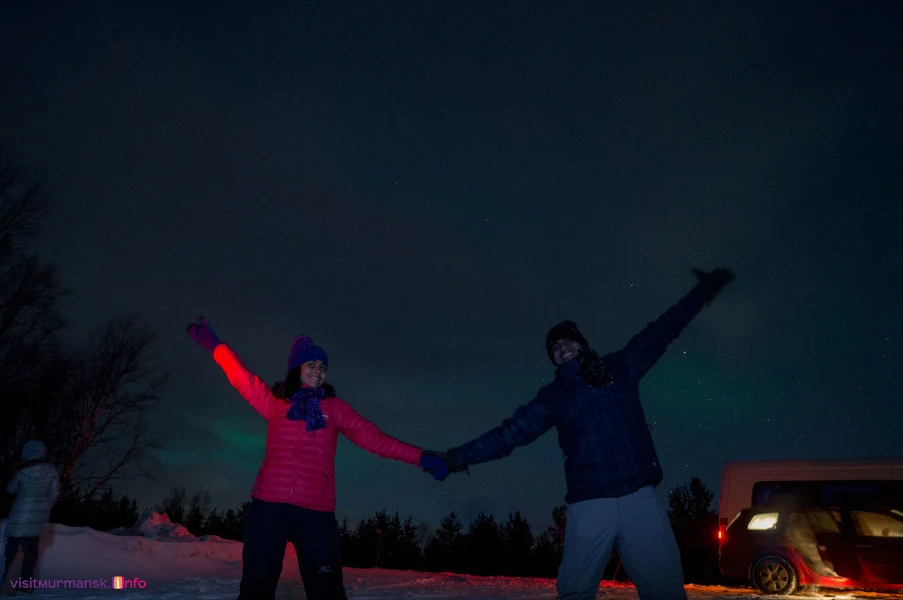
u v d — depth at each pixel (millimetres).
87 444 21016
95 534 11523
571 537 3619
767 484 12336
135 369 22016
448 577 14531
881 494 11609
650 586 3496
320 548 4316
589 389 3727
